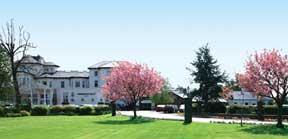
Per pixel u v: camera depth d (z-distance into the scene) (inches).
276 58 1625.2
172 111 3326.8
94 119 2303.2
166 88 4618.6
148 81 2356.1
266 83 1644.9
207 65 3181.6
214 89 3127.5
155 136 1298.0
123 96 2381.9
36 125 1828.2
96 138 1252.5
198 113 2827.3
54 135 1349.7
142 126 1715.1
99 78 4576.8
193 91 3189.0
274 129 1517.0
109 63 4628.4
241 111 2723.9
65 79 4650.6
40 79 4562.0
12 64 3218.5
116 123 1925.4
